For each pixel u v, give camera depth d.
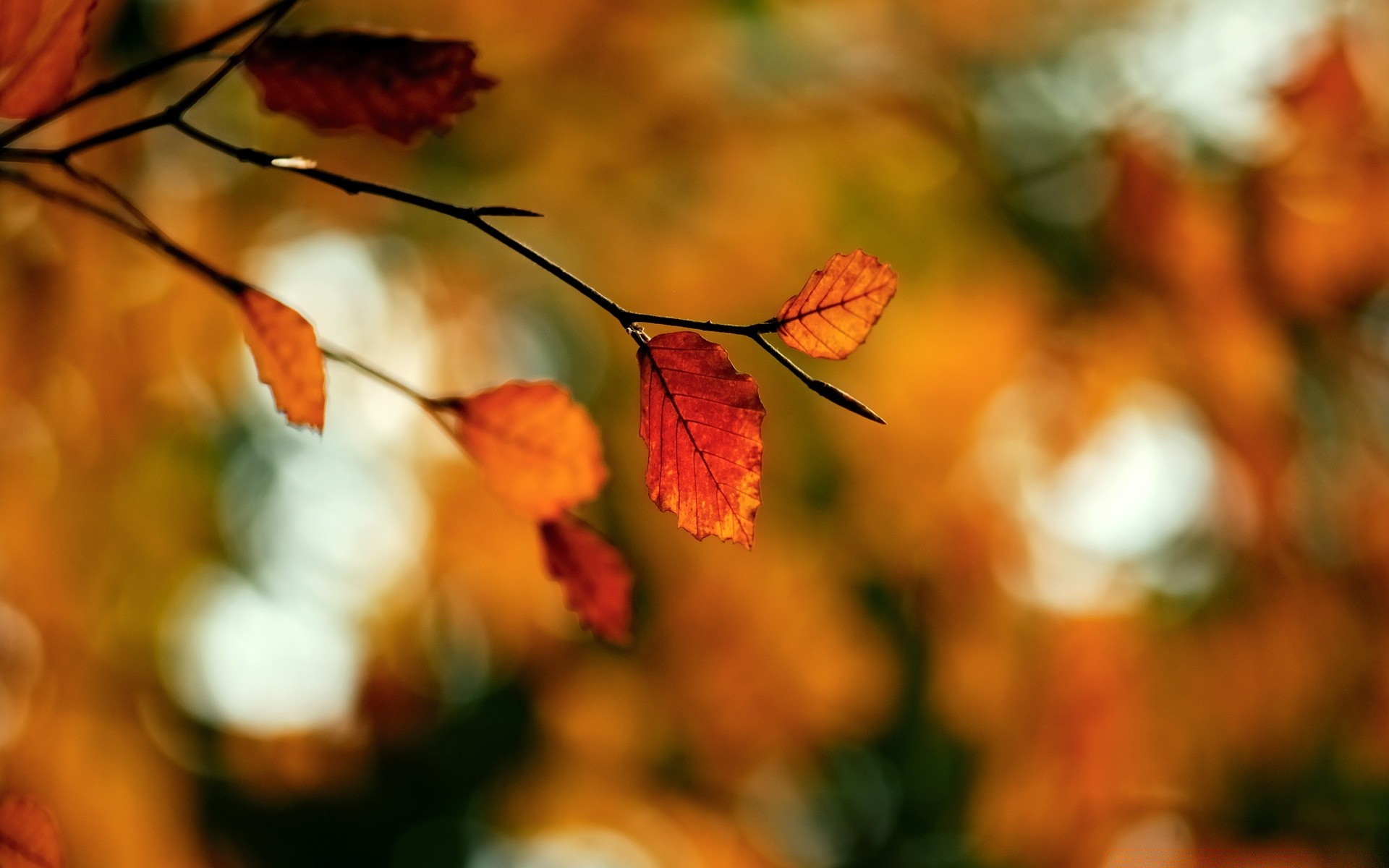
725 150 3.11
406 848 4.29
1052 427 3.30
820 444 3.36
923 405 3.32
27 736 2.49
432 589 3.38
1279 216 2.77
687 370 1.26
